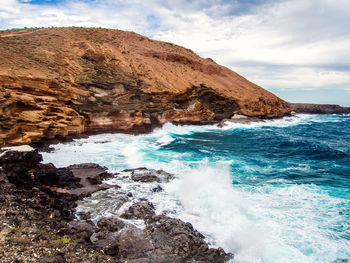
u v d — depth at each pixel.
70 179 13.00
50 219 8.85
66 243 7.38
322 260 7.61
